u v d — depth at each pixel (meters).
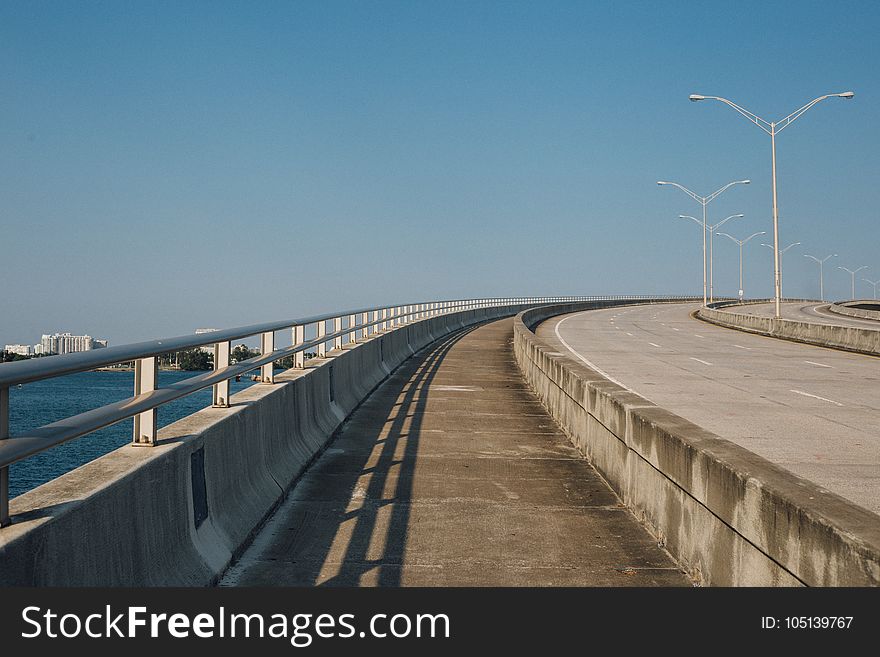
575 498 10.02
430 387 20.88
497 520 8.99
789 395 19.28
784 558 5.14
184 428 7.06
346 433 14.14
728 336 44.44
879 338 31.98
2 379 3.61
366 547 7.94
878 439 13.20
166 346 5.92
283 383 10.73
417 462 11.90
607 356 30.56
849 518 4.68
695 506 7.05
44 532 4.13
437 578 7.09
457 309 51.94
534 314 59.91
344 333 16.39
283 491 9.59
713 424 14.78
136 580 5.26
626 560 7.66
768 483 5.51
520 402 18.36
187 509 6.41
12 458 3.80
